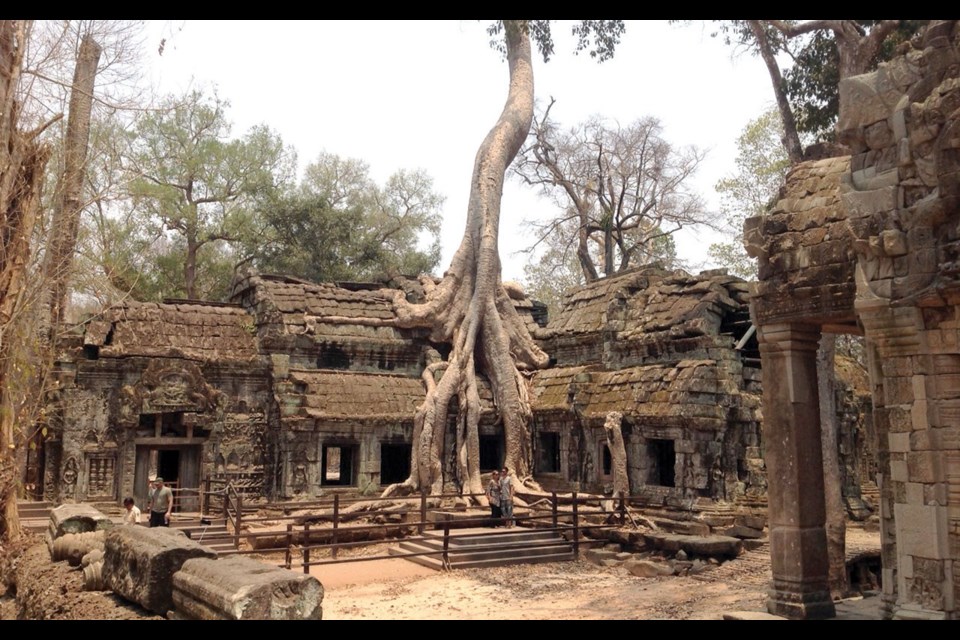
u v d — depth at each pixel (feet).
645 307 81.71
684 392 66.59
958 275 27.63
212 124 124.36
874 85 31.17
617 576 57.11
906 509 29.17
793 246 35.68
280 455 77.10
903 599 28.96
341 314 86.48
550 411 84.33
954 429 28.55
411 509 72.13
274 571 24.59
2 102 44.11
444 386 83.51
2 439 47.34
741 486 66.69
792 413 35.14
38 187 48.80
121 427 72.69
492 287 91.04
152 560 27.48
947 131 28.04
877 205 30.40
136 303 79.30
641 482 71.41
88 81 66.64
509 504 69.21
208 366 77.46
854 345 102.37
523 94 100.73
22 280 47.83
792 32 36.96
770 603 34.86
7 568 42.32
